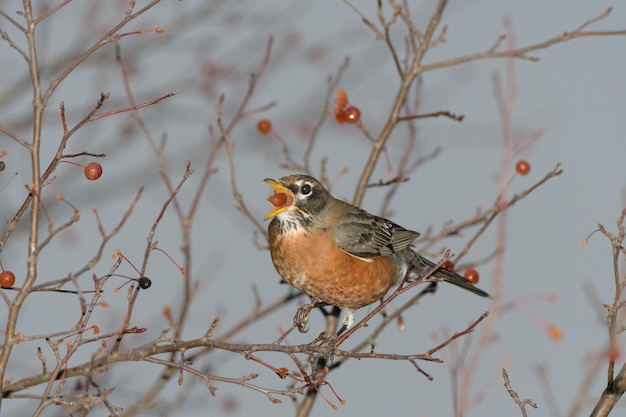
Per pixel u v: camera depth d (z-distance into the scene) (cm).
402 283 892
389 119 1290
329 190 1264
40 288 705
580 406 755
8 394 772
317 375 875
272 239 1215
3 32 701
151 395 1156
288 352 842
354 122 1277
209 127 1297
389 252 1251
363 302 1245
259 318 1312
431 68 1259
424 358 823
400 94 1281
